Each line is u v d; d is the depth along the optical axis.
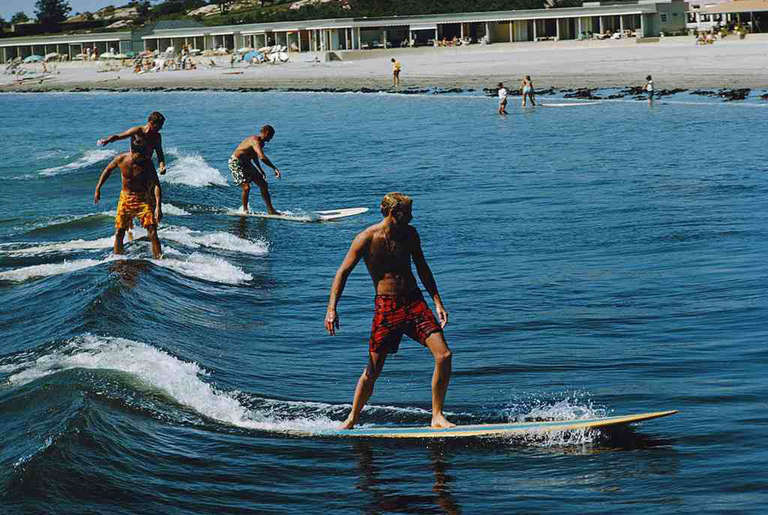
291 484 6.21
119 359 8.38
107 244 15.08
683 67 65.12
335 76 86.06
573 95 54.78
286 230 17.28
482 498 5.93
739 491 5.83
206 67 111.56
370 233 6.89
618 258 14.02
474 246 15.49
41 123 55.22
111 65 124.12
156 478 6.13
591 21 101.88
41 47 145.62
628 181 22.30
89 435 6.43
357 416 7.25
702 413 7.31
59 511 5.48
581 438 6.88
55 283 11.86
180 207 19.22
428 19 108.75
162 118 13.34
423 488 6.13
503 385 8.33
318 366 9.18
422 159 28.92
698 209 17.97
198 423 7.31
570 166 25.67
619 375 8.46
